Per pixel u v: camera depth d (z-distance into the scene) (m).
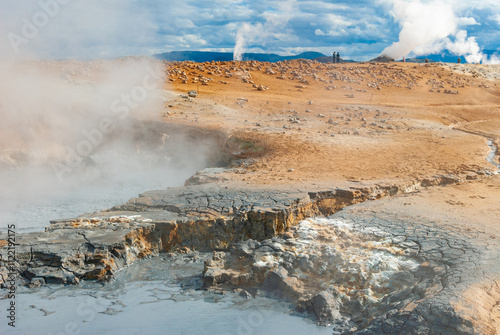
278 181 20.11
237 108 42.91
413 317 8.73
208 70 60.28
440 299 9.00
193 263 14.20
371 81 63.69
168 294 12.20
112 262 13.35
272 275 11.95
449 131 36.94
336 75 63.78
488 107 52.66
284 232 14.53
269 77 60.59
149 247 14.77
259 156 28.28
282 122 37.75
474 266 10.62
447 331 8.23
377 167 23.28
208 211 15.92
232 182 20.14
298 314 10.84
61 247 13.14
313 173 22.06
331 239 13.29
